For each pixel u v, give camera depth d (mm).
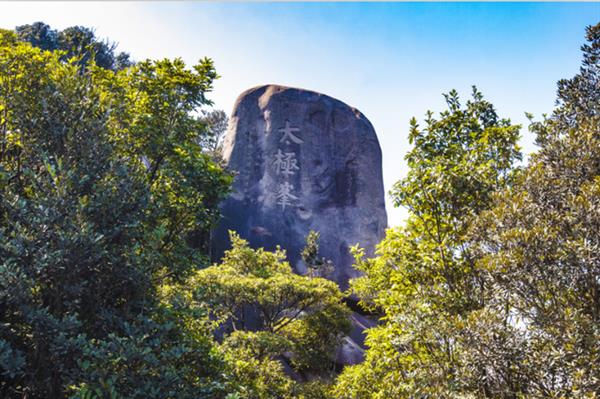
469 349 6102
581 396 5039
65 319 6062
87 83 8398
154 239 7934
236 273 18953
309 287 18562
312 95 33344
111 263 7148
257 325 21281
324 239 29797
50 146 7570
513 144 9195
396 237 10008
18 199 6742
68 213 6676
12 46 9062
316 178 31266
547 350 5688
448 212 8930
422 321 7910
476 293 7934
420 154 9734
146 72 11234
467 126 9984
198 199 10719
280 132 31703
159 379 6332
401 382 8398
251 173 31156
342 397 11227
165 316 7676
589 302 6137
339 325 19766
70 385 5977
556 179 6953
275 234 29281
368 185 32031
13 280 5953
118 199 7277
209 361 7988
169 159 10680
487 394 6469
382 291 10102
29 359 6418
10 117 8039
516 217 6762
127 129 9914
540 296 6098
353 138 32938
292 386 14570
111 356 5965
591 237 6031
